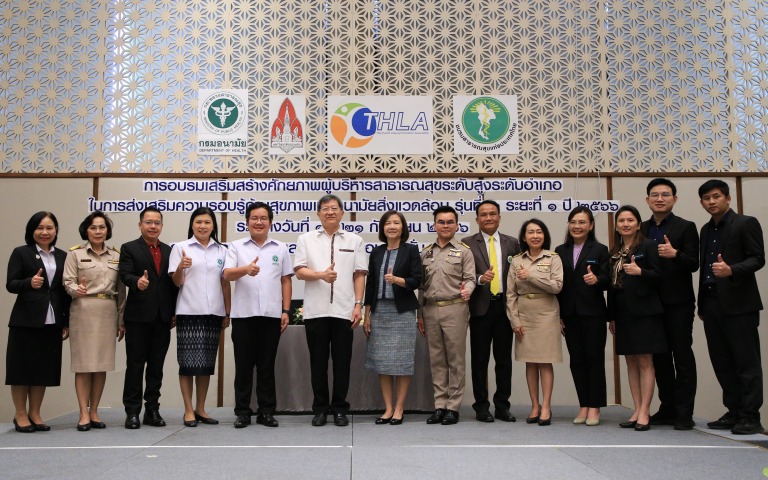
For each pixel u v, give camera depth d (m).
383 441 3.63
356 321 4.29
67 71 5.99
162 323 4.32
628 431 4.00
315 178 5.95
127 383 4.23
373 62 6.05
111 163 5.91
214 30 6.04
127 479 2.72
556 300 4.38
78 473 2.85
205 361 4.27
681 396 4.07
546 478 2.74
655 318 4.06
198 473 2.83
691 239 4.15
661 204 4.21
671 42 6.07
